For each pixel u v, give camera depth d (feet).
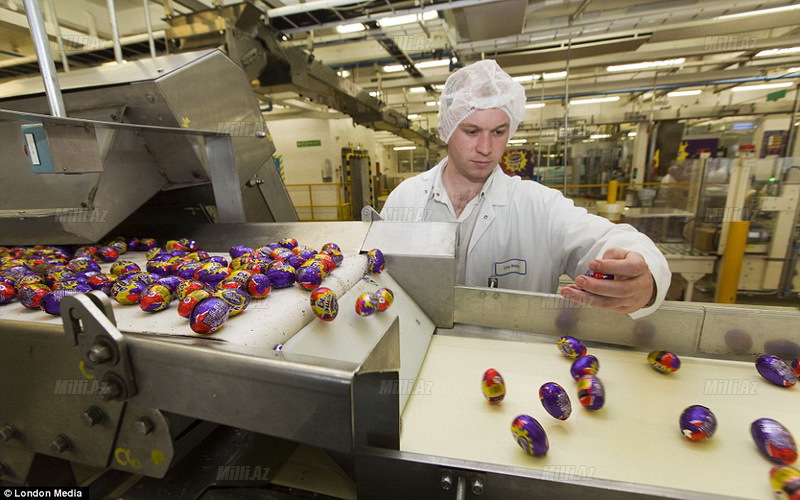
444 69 16.93
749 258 11.18
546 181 21.03
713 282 10.99
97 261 3.72
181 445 1.99
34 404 1.86
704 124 23.08
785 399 2.41
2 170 3.94
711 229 10.52
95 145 2.74
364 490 1.60
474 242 4.78
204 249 4.24
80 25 9.09
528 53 10.43
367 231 3.76
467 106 4.21
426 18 7.98
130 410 1.65
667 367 2.66
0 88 4.32
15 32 7.61
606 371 2.75
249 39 6.88
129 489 2.04
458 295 3.49
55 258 3.64
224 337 1.83
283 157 28.04
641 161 19.35
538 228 4.61
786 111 17.80
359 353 2.29
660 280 2.55
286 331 2.10
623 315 3.10
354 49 13.28
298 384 1.34
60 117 2.37
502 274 4.81
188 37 6.60
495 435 2.11
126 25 10.11
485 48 9.27
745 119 20.24
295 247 3.55
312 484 2.02
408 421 2.23
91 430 1.75
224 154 4.57
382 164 42.37
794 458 1.82
